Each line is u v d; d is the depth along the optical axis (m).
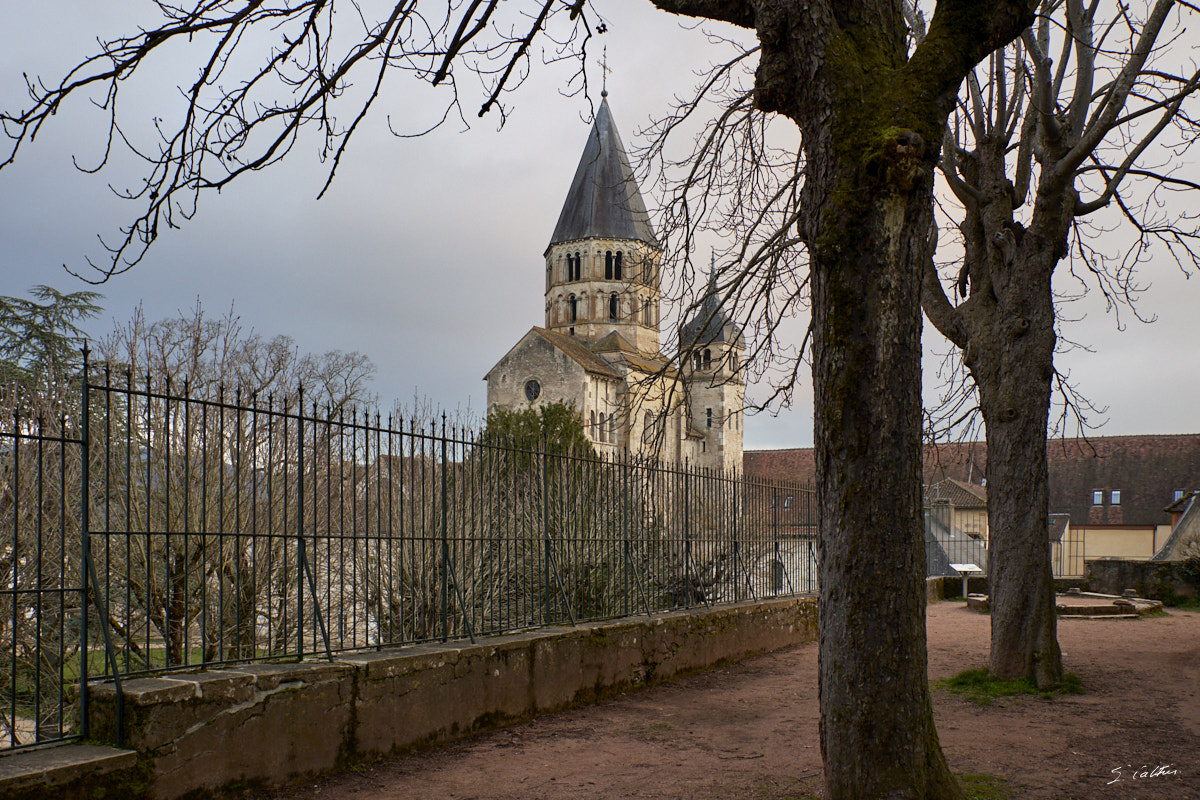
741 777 6.80
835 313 5.31
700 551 13.45
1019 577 10.35
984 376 10.79
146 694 5.57
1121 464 59.28
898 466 5.23
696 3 6.05
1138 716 8.73
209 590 10.70
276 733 6.43
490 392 71.56
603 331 77.50
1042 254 10.52
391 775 6.89
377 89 6.05
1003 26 5.46
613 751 7.68
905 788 5.10
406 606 9.41
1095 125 9.77
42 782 4.96
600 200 79.25
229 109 6.13
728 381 12.58
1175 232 12.02
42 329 22.59
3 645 9.98
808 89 5.50
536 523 10.70
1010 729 8.23
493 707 8.48
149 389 6.21
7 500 10.30
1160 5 9.24
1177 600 21.61
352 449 7.76
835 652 5.27
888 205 5.23
